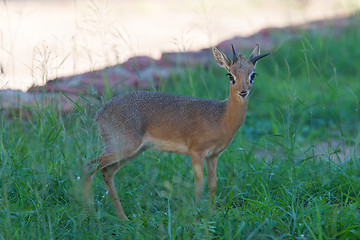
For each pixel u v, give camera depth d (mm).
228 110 9461
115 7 34438
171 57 18750
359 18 27297
